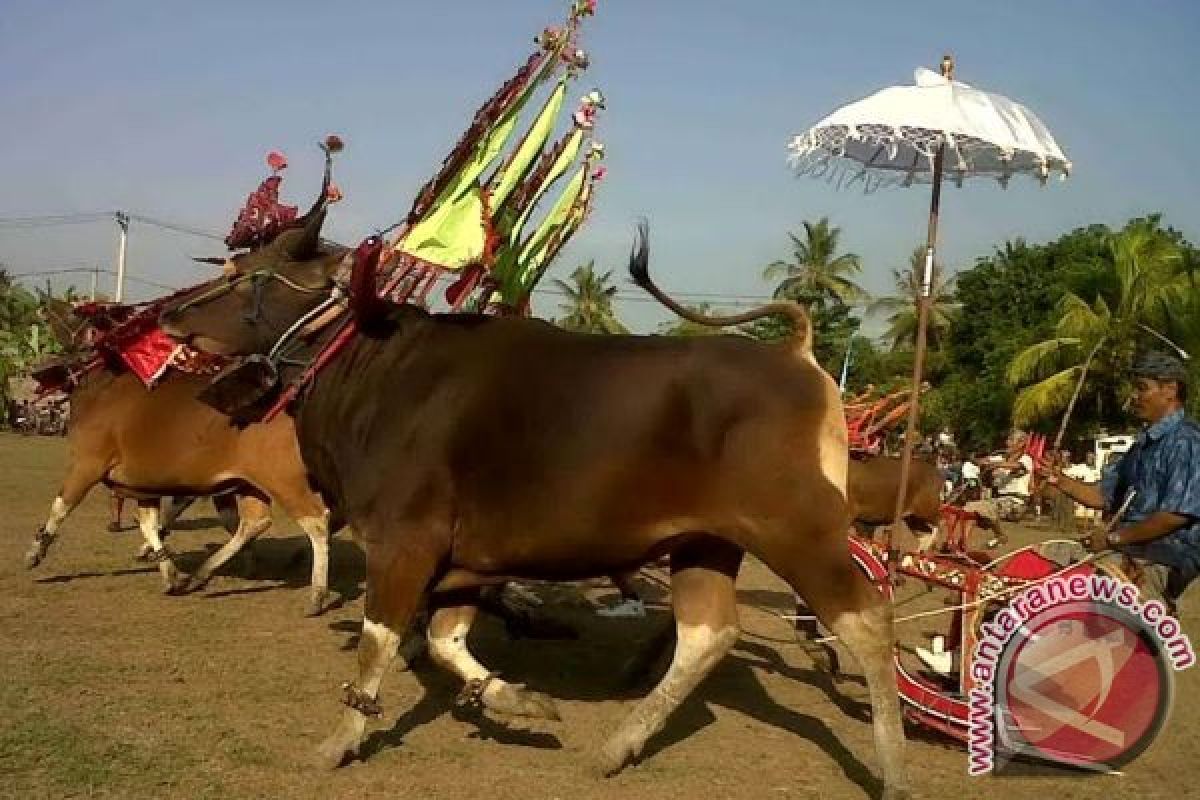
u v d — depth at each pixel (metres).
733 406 5.27
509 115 6.85
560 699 7.13
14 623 8.28
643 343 5.62
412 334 5.98
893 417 10.16
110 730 5.83
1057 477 7.02
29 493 17.16
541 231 8.45
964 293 40.47
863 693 7.58
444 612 6.08
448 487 5.62
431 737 6.17
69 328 9.68
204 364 8.98
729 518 5.31
